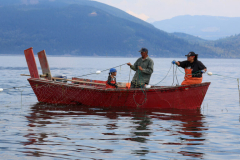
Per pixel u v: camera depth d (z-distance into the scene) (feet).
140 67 48.32
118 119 39.96
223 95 69.72
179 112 46.14
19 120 38.29
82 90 51.11
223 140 29.76
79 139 29.50
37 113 43.83
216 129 34.58
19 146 26.96
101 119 39.86
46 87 53.26
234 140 29.81
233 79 119.75
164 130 33.73
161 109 48.49
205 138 30.50
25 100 57.41
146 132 32.68
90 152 25.57
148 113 44.93
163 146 27.53
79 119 39.63
